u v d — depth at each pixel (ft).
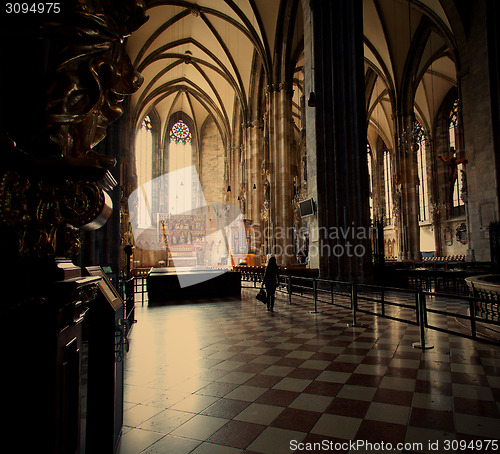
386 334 22.44
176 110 145.48
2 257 5.37
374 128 138.10
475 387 13.34
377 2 76.64
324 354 18.12
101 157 6.73
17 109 6.00
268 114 80.43
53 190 5.80
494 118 54.13
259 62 96.73
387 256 134.10
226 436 10.03
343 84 50.19
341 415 11.18
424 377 14.49
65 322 5.71
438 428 10.22
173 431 10.39
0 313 5.01
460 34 62.39
